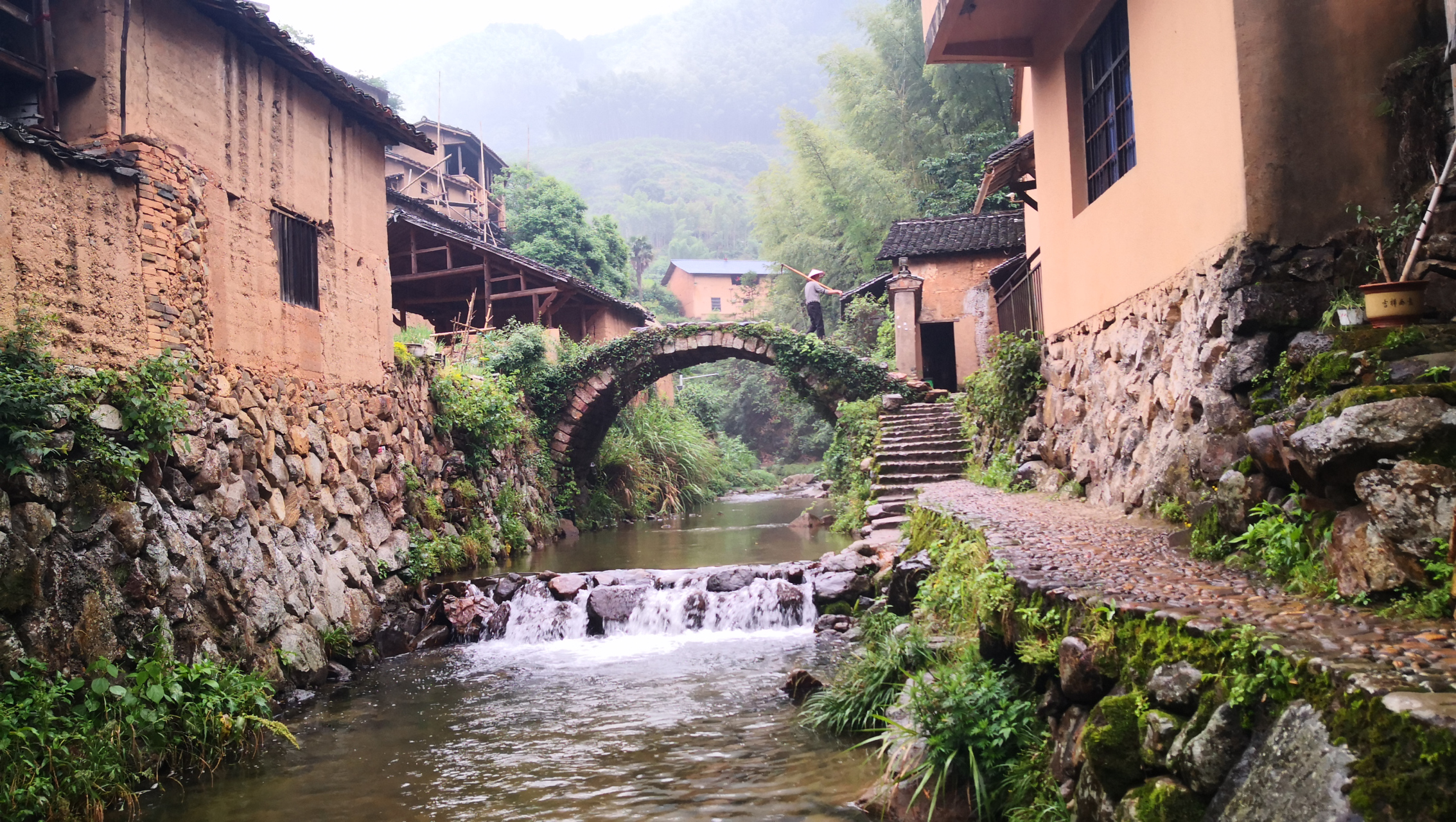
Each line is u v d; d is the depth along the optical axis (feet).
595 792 17.38
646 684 25.52
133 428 21.50
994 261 65.82
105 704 18.13
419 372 41.78
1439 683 7.90
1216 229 18.43
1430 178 16.31
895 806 14.64
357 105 34.12
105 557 19.65
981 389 41.70
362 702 25.04
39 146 19.95
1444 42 17.03
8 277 19.15
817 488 91.86
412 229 61.82
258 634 24.62
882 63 99.81
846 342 74.38
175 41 25.07
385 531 34.96
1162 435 21.01
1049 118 30.40
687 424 83.61
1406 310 14.60
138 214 22.85
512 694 25.31
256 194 28.50
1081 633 12.63
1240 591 12.80
